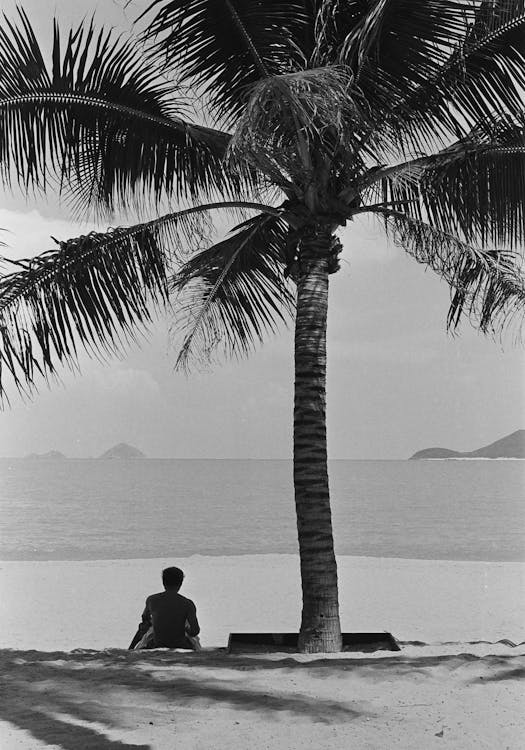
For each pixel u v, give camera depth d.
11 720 4.32
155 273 8.16
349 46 6.55
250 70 7.63
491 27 7.44
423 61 7.48
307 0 7.39
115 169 8.16
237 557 26.47
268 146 6.79
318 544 7.67
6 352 7.62
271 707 4.52
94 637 12.50
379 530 48.66
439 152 8.07
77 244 7.72
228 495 99.12
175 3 7.04
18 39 7.55
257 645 7.88
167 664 5.84
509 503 78.81
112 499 88.62
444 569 22.47
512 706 4.52
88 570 22.48
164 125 8.09
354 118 6.57
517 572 21.73
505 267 8.29
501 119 7.86
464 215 8.29
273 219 9.45
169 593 7.42
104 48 7.59
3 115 7.73
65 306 7.80
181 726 4.20
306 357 7.89
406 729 4.13
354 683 5.05
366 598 16.83
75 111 7.88
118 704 4.61
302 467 7.76
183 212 8.22
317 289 7.95
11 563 24.22
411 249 8.31
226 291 9.98
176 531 50.34
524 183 8.05
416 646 7.56
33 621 14.11
